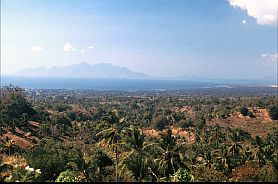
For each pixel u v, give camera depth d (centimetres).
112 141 6394
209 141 11862
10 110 12419
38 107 15650
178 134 13775
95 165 6562
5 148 8806
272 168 4822
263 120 16525
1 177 4322
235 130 12038
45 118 13625
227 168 7356
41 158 6425
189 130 14638
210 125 15400
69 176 4575
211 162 7719
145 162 5838
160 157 6044
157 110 19412
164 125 15275
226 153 7856
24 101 13450
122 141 6362
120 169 6116
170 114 17175
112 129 6356
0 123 11388
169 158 5906
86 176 5962
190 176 4594
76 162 6147
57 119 13675
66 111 16575
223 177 4662
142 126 15462
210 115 17362
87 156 7556
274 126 15188
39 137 11369
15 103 12862
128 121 15362
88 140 11569
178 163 5888
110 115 6562
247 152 8738
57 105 18188
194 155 8956
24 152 8581
